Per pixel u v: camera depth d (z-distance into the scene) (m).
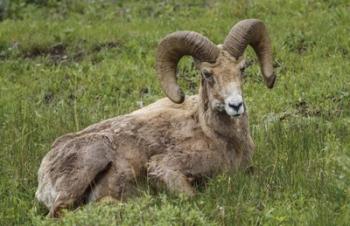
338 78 52.47
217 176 36.59
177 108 39.12
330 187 35.22
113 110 50.72
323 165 37.84
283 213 33.53
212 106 36.31
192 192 36.56
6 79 58.91
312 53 58.41
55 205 36.59
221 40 62.03
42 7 78.62
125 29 67.19
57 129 46.22
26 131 46.22
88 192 37.66
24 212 36.78
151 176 36.91
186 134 37.62
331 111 47.19
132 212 32.84
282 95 50.78
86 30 67.25
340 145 40.72
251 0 71.62
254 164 38.59
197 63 36.91
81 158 37.09
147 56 60.16
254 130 43.38
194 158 37.09
